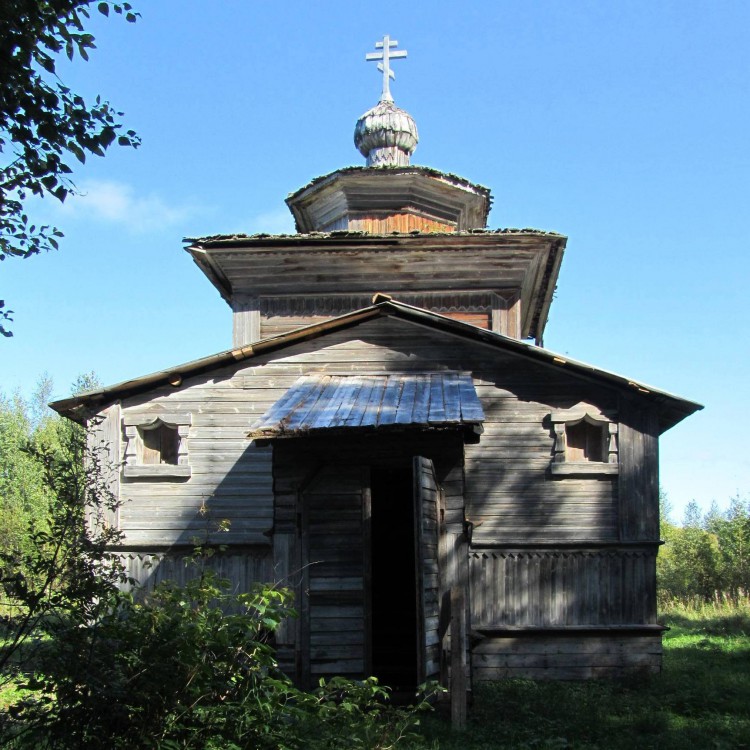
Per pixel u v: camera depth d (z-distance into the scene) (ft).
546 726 35.88
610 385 48.55
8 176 28.32
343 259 61.72
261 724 23.15
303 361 50.85
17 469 116.88
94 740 22.04
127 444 50.55
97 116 28.43
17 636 22.45
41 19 27.04
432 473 38.96
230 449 50.29
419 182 68.28
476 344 49.98
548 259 63.05
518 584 47.52
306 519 40.86
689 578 98.48
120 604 23.95
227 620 23.95
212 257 61.26
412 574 53.42
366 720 24.95
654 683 44.14
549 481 48.37
